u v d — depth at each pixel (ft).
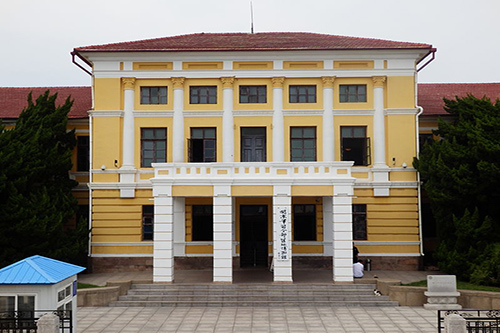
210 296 73.46
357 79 92.79
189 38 101.91
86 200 95.86
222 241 76.79
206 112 92.17
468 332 51.08
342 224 76.95
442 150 81.76
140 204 91.56
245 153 92.84
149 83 93.20
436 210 85.20
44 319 46.50
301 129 92.84
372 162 92.12
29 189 82.38
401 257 90.17
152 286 76.02
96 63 92.63
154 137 93.30
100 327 61.05
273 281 77.71
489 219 76.13
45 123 87.10
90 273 89.71
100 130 92.32
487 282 72.90
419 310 68.80
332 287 75.36
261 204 92.79
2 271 50.75
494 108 83.10
